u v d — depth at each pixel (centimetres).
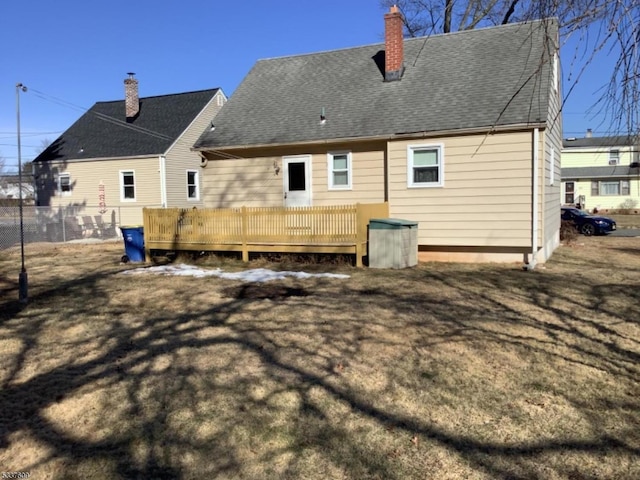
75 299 818
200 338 591
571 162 3931
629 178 3694
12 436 371
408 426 371
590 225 2145
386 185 1227
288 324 639
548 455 329
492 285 873
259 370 485
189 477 315
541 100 1068
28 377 483
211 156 1415
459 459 326
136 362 516
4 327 656
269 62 1634
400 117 1205
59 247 1742
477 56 1290
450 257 1170
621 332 590
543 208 1066
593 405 400
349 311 698
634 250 1437
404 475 310
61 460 337
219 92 2597
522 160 1060
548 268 1058
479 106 1131
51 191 2483
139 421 388
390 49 1338
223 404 413
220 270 1086
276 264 1149
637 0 366
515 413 388
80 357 536
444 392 428
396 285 882
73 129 2623
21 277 801
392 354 522
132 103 2542
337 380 457
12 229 1950
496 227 1095
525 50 1234
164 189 2231
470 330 601
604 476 306
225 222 1212
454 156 1121
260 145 1309
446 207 1138
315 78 1488
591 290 823
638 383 443
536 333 587
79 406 416
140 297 823
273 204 1355
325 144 1273
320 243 1128
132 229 1270
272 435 362
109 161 2323
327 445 347
